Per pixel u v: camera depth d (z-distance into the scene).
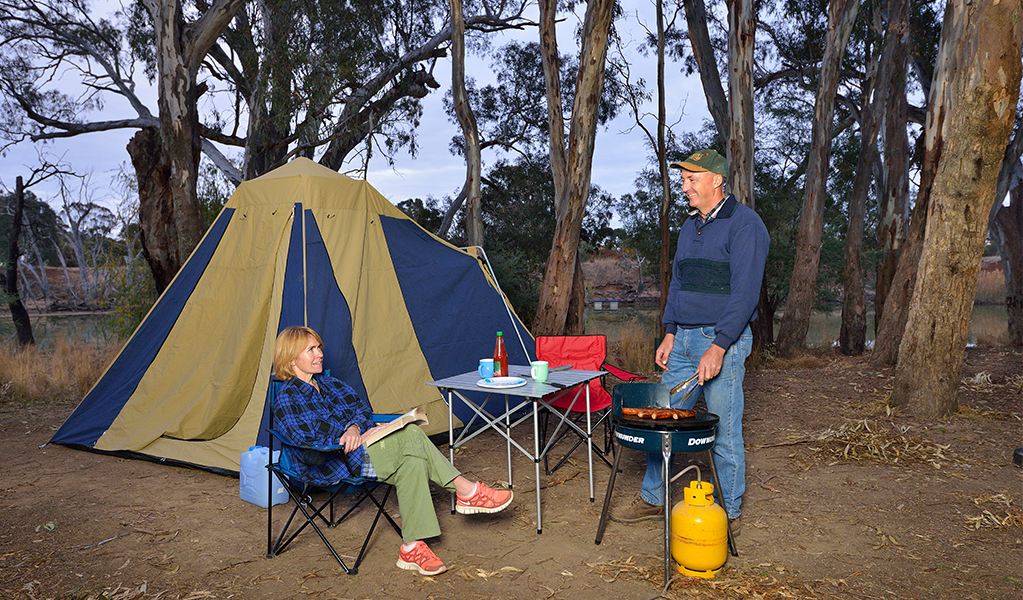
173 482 4.13
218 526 3.37
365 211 5.07
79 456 4.79
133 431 4.74
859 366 8.80
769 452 4.67
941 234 5.55
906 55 11.84
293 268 4.49
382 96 15.10
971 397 6.50
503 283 14.70
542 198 19.06
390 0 14.34
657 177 14.84
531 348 5.96
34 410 6.71
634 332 11.84
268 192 4.85
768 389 7.31
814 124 10.96
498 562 2.86
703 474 4.02
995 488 3.76
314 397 3.08
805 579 2.61
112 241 12.05
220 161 14.95
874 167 13.80
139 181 9.30
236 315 4.57
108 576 2.78
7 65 15.91
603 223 19.89
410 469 2.80
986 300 28.41
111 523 3.41
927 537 3.05
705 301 3.02
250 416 4.30
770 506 3.53
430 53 15.75
